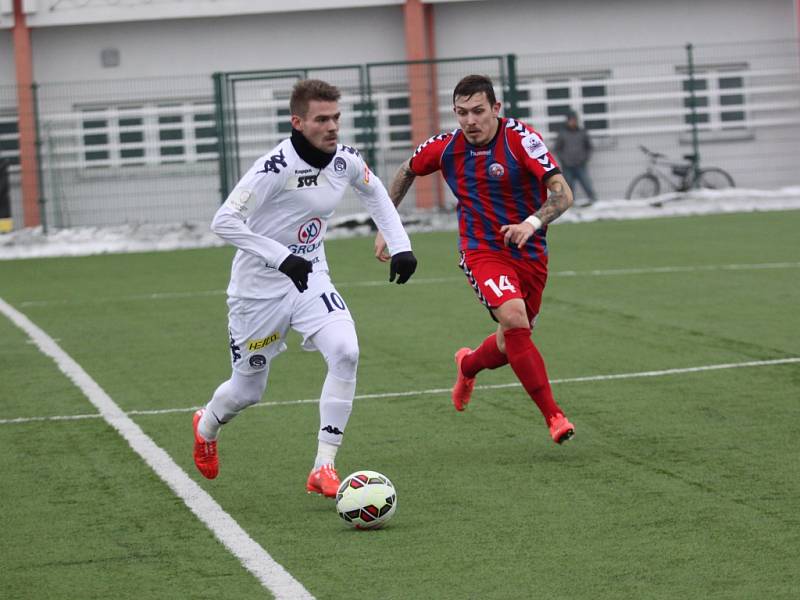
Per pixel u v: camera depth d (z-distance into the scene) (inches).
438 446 677.9
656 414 738.2
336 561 479.2
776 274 1381.6
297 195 562.9
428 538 506.6
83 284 1571.1
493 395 814.5
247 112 2480.3
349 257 1764.3
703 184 2465.6
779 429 689.0
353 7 2498.8
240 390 588.4
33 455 684.7
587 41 2541.8
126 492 599.5
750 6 2539.4
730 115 2541.8
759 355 919.7
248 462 655.8
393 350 997.8
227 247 2041.1
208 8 2465.6
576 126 2412.6
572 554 478.3
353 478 525.3
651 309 1164.5
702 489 568.1
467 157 663.1
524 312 642.2
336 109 556.1
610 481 589.0
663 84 2541.8
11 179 2493.8
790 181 2559.1
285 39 2516.0
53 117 2455.7
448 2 2506.2
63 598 447.2
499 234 665.6
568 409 761.0
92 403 826.8
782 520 513.7
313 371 920.9
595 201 2358.5
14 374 944.9
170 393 855.1
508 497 567.8
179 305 1322.6
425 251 1788.9
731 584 437.1
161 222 2417.6
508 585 444.1
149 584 459.2
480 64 2532.0
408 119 2514.8
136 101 2516.0
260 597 439.5
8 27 2459.4
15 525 547.5
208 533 524.7
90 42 2501.2
